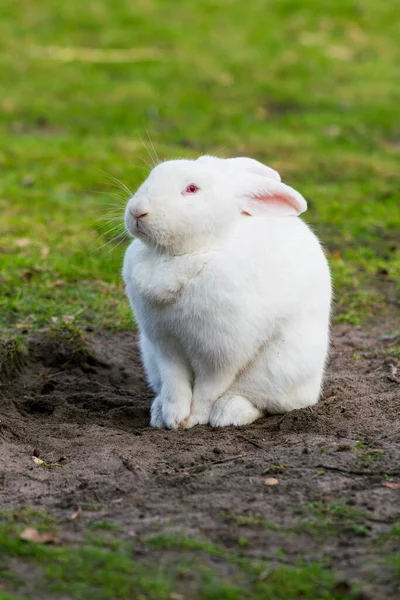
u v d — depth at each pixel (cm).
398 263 1586
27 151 2252
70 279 1449
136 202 873
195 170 884
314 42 3591
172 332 903
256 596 621
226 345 888
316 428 922
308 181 2127
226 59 3297
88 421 987
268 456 848
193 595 622
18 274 1445
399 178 2177
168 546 679
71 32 3512
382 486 780
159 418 959
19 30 3484
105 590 628
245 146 2400
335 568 655
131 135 2480
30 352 1148
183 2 3953
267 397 940
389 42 3656
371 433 906
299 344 924
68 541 689
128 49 3372
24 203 1855
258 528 711
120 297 1384
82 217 1778
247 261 882
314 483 786
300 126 2639
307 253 932
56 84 2933
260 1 4016
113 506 754
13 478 813
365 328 1318
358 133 2591
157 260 898
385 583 634
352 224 1803
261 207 916
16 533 695
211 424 940
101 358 1162
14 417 981
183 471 826
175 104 2805
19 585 635
